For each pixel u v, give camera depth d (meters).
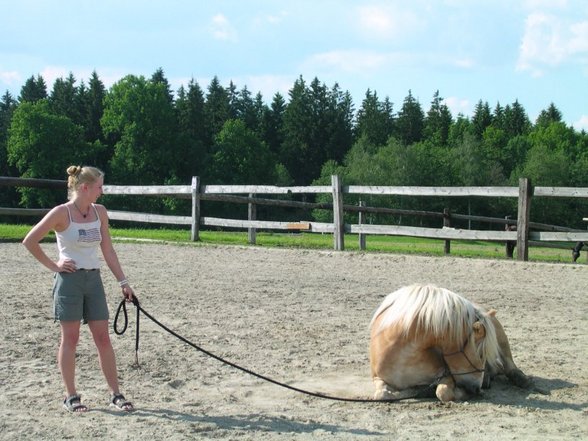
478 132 115.25
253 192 17.62
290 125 99.25
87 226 4.91
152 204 62.41
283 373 6.12
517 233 14.69
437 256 15.28
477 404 5.23
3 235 17.08
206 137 90.50
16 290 9.68
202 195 17.84
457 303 5.23
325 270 13.02
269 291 10.38
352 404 5.27
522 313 9.04
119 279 5.20
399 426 4.71
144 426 4.58
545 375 6.11
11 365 6.02
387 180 77.81
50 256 13.54
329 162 82.31
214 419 4.81
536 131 106.88
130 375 5.88
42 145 65.12
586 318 8.73
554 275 12.75
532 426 4.71
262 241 18.70
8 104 106.12
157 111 70.00
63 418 4.71
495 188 14.96
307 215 69.06
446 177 80.31
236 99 109.06
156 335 7.36
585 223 76.38
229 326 7.89
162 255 14.83
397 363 5.34
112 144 80.56
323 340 7.35
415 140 113.56
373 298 10.00
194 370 6.12
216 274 12.08
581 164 82.12
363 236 17.23
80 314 4.89
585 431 4.62
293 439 4.40
